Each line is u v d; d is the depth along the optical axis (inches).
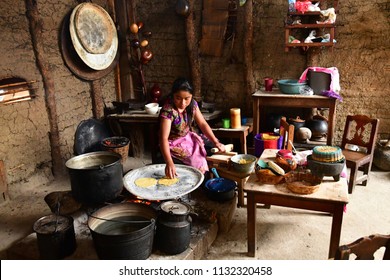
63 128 159.9
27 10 137.0
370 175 153.3
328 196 84.6
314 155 90.9
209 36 176.9
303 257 99.6
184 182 101.3
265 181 94.8
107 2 177.3
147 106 171.3
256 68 175.6
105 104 185.0
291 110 175.9
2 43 128.6
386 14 149.6
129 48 191.8
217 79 184.2
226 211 111.8
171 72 192.1
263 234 111.2
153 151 166.1
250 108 180.2
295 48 166.1
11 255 98.0
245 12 167.2
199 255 98.2
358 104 165.0
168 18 184.1
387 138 163.9
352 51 158.6
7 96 133.0
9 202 135.6
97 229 88.5
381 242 56.6
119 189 102.8
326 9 154.7
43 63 144.4
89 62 162.7
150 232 84.6
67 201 112.5
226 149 127.0
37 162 149.3
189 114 118.7
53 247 88.5
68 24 153.5
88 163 111.3
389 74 156.2
